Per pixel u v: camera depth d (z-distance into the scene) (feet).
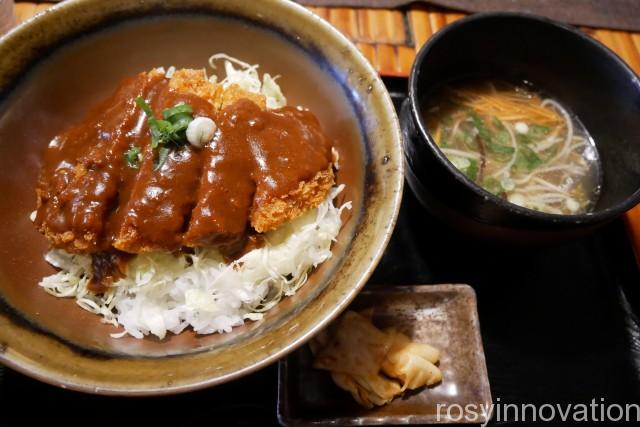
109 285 1.24
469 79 1.50
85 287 1.24
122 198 1.20
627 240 1.40
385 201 1.15
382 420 1.21
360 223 1.18
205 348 1.15
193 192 1.19
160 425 1.21
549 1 1.66
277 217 1.20
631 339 1.33
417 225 1.42
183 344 1.19
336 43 1.26
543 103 1.49
